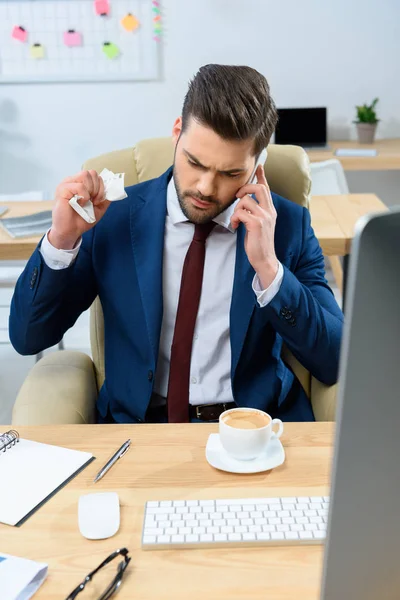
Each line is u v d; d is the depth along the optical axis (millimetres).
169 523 875
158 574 799
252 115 1213
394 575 609
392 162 4004
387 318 520
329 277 4035
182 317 1422
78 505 906
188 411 1429
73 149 4637
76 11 4355
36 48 4402
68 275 1396
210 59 4457
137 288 1425
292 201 1697
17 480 980
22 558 809
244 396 1423
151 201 1473
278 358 1485
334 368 1422
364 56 4457
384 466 561
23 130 4602
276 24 4398
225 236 1446
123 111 4551
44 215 2270
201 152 1237
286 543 849
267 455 1039
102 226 1480
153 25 4375
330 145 4398
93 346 1647
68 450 1060
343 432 547
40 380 1471
